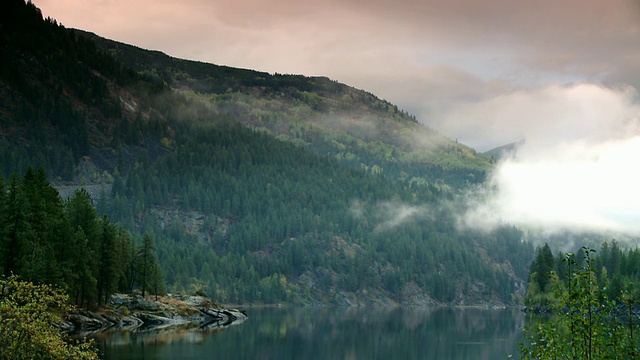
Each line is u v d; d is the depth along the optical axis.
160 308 155.38
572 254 33.69
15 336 36.97
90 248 124.38
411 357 116.94
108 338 108.94
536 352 34.12
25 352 37.12
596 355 32.25
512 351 125.50
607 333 32.62
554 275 33.97
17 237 94.31
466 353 122.75
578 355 32.53
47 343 37.44
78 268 116.62
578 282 33.12
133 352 95.38
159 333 124.88
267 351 114.56
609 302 33.09
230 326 159.12
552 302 34.25
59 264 110.19
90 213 127.31
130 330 125.75
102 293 137.50
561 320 33.44
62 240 113.31
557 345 33.16
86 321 118.56
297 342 133.12
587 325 32.50
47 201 116.06
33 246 96.56
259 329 157.00
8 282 38.28
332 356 115.12
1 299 38.00
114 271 134.12
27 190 106.25
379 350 126.19
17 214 95.00
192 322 159.88
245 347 116.31
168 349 102.38
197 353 101.12
